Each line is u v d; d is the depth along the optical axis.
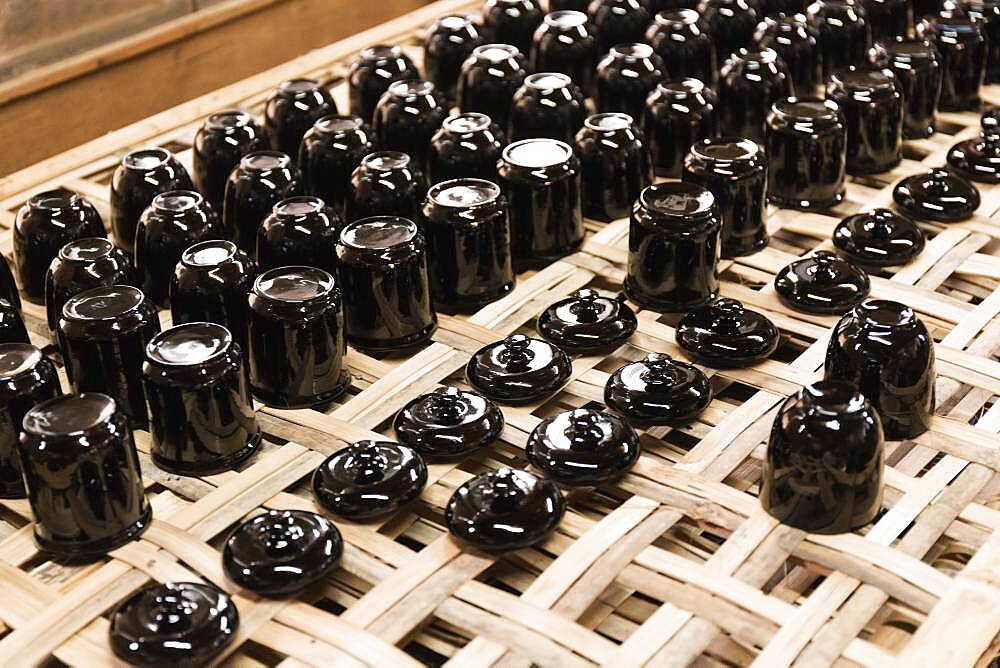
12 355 0.75
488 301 0.92
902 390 0.76
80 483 0.67
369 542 0.69
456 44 1.23
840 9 1.26
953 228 1.01
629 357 0.86
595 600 0.65
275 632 0.63
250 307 0.80
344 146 1.02
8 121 1.37
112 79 1.46
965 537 0.70
